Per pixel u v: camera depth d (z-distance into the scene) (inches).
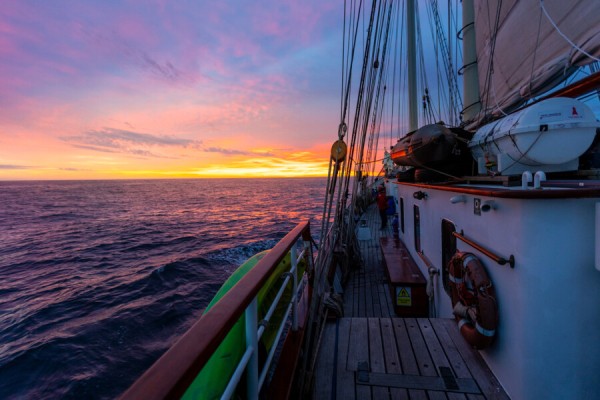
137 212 2192.4
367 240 410.6
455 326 140.3
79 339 423.8
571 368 80.7
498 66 157.6
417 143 168.9
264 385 76.1
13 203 3201.3
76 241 1157.7
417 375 110.1
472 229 119.3
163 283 637.9
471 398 98.2
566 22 103.1
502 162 122.3
